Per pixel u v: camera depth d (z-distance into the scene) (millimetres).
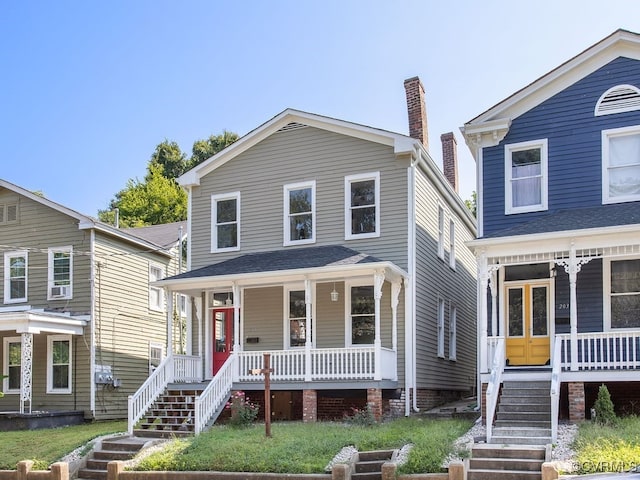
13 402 23484
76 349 22984
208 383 18344
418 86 22828
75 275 23453
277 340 20359
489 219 18375
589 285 16969
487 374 16016
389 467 11734
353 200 20250
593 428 13211
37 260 24047
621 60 17656
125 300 24859
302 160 20953
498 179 18453
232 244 21609
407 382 18656
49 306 23625
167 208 51500
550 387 15148
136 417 16953
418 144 19469
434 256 21859
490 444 13000
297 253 20016
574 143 17844
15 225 24547
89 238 23406
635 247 15375
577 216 16656
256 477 12523
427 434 13609
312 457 12945
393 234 19531
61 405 22859
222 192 21891
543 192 17922
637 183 17156
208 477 12859
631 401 15820
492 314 16859
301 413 19641
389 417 18016
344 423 16609
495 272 17984
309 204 20734
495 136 18531
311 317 20016
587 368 16281
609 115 17594
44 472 13703
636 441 12031
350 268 17484
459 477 11344
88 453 14844
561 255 16328
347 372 17641
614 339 15164
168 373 18781
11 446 16141
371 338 19344
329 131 20719
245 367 18562
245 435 14945
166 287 19594
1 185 24500
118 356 24109
